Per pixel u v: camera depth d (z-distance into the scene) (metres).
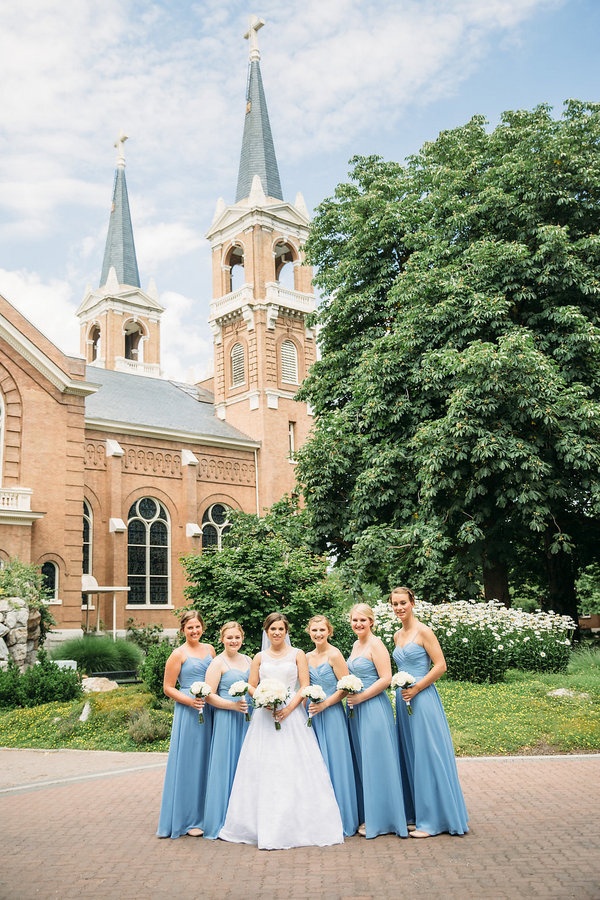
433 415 21.19
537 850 6.36
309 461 22.27
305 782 6.91
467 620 16.17
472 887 5.56
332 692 7.35
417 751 7.02
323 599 17.38
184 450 39.28
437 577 20.09
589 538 24.66
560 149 20.61
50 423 30.03
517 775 9.34
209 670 7.53
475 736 11.20
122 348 54.94
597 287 19.73
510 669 16.31
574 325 19.50
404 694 7.06
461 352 18.89
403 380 21.19
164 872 6.16
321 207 25.83
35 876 6.14
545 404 17.69
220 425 44.31
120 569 34.66
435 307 20.22
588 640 25.33
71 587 29.50
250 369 44.34
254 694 6.86
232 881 5.88
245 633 15.94
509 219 21.17
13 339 29.30
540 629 16.81
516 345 17.34
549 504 19.28
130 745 12.73
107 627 33.84
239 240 46.41
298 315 46.28
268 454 42.81
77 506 30.25
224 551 16.81
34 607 21.22
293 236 47.31
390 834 7.00
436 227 23.16
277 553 16.84
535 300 20.80
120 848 6.88
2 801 9.09
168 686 7.55
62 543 29.55
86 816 8.12
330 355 25.20
